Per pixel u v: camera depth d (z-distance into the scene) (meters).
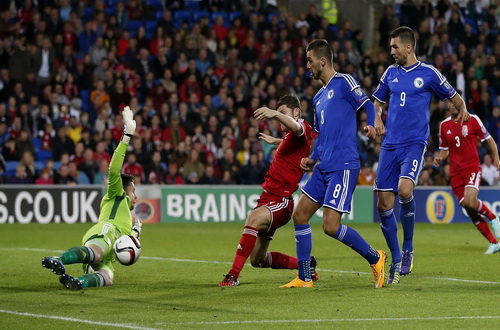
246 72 88.06
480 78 95.56
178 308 27.30
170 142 79.94
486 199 75.81
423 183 80.25
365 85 89.75
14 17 87.00
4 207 71.00
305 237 32.47
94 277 32.38
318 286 32.81
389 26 96.44
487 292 31.02
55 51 84.12
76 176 74.50
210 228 67.88
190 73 85.50
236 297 29.77
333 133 31.75
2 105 77.81
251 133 80.19
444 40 96.50
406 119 34.94
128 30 88.62
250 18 93.44
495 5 103.56
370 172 79.00
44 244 52.59
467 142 46.81
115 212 33.53
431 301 28.72
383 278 32.22
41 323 24.55
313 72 32.47
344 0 103.00
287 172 33.22
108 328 23.73
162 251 48.44
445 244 53.91
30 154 73.69
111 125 79.31
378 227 69.81
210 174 77.31
